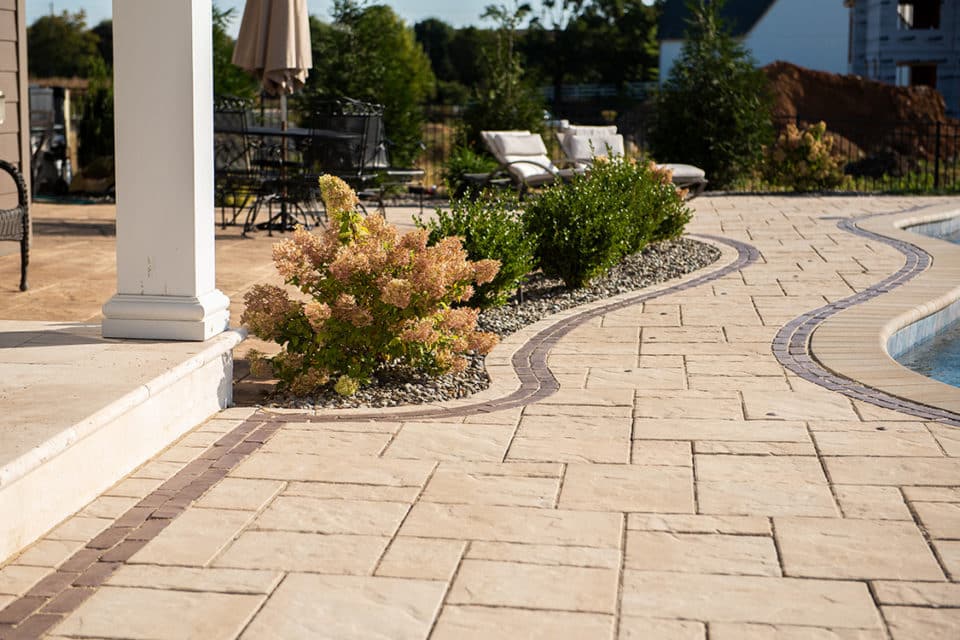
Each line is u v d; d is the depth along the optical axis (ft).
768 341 19.79
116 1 14.74
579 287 25.68
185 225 14.99
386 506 11.72
